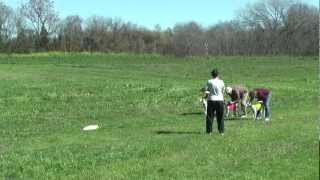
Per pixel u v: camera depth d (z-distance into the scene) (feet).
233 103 83.41
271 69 206.39
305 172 42.80
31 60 271.49
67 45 345.10
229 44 342.44
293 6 364.58
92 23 352.28
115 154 51.67
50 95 114.11
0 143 63.31
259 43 346.13
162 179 41.86
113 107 98.27
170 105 100.83
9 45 328.90
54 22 349.82
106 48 347.15
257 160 47.39
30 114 90.07
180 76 173.06
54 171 45.37
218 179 41.39
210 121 65.57
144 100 106.32
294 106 98.73
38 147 59.67
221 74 183.83
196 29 351.87
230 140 58.80
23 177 43.73
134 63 249.75
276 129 67.21
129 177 42.73
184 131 69.15
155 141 60.08
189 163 47.16
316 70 199.93
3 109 94.79
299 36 349.00
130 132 70.08
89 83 142.41
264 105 80.38
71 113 91.66
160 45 341.21
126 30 352.69
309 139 58.13
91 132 71.31
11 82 147.13
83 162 48.32
